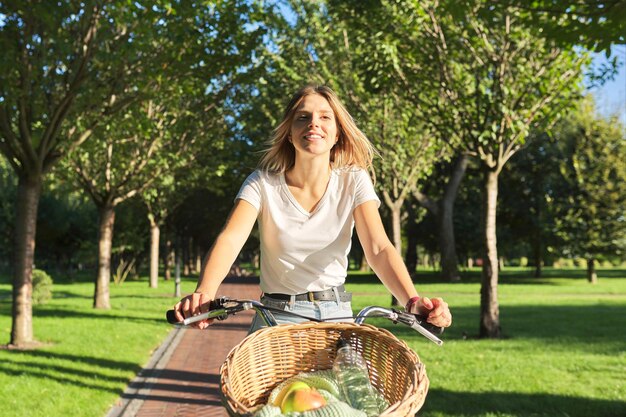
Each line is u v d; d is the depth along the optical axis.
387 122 18.33
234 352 2.34
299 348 2.55
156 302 23.48
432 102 13.16
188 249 55.38
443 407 7.16
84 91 11.36
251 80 15.24
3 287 38.06
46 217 44.12
